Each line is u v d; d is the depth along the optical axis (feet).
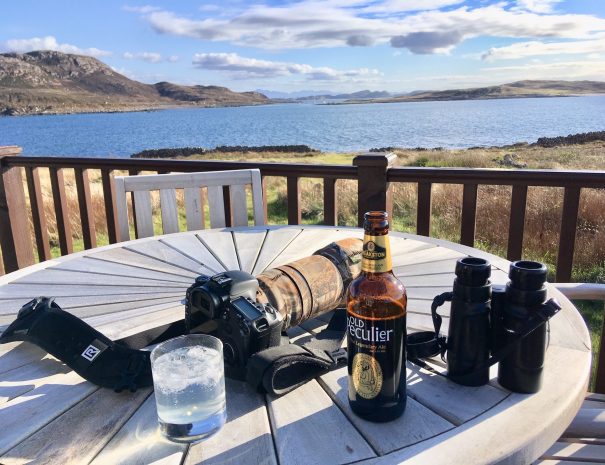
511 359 2.34
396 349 2.10
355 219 23.73
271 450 2.04
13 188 9.77
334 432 2.14
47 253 10.22
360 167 7.49
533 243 16.08
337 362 2.71
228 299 2.48
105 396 2.52
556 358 2.69
